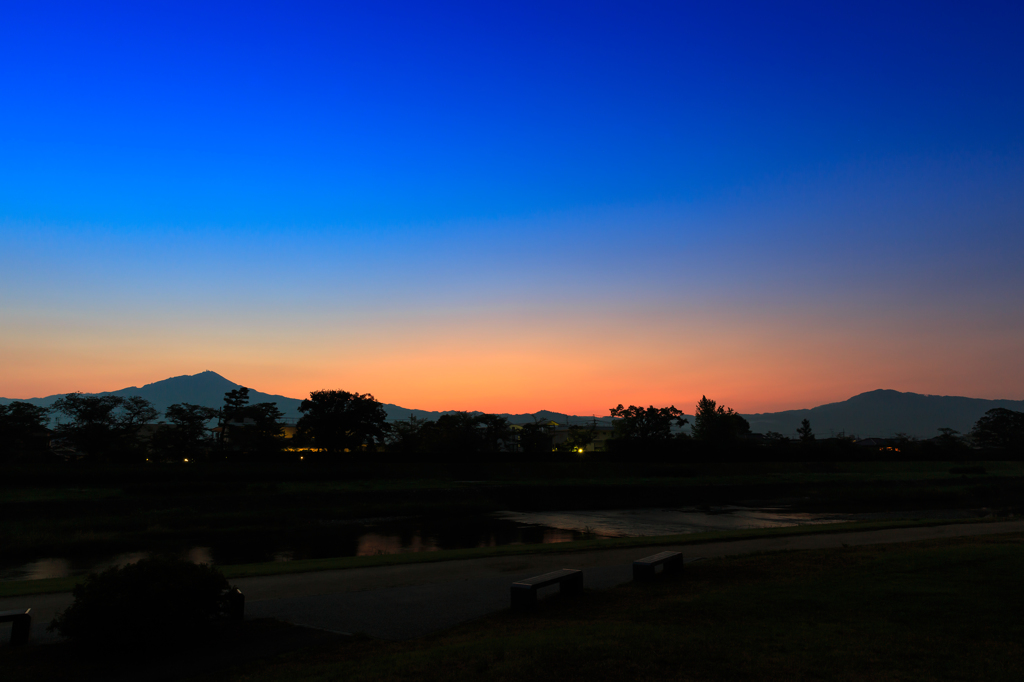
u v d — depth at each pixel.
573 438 130.62
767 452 108.50
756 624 9.88
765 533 25.02
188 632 9.20
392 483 74.94
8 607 12.42
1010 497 79.31
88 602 8.80
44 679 7.75
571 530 49.06
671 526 51.94
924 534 24.23
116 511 51.41
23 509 48.50
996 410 158.62
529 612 11.37
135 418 87.50
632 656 8.05
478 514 59.16
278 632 10.00
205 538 42.88
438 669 7.64
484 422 106.38
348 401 88.00
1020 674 7.45
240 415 97.62
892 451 123.50
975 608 10.58
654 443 108.69
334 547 40.41
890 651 8.36
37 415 80.50
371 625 10.52
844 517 59.12
